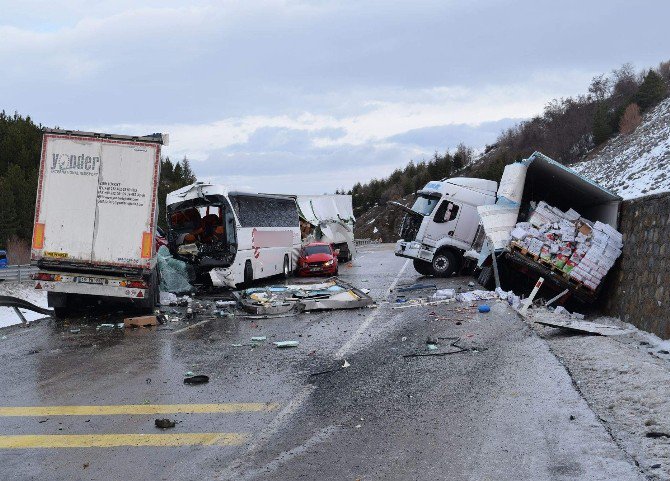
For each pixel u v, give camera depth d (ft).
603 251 53.93
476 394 25.93
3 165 275.80
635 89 302.66
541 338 38.11
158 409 25.04
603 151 239.50
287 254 91.91
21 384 29.76
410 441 20.59
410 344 37.76
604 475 17.08
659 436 19.65
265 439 21.17
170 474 18.16
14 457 19.86
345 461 18.97
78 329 46.70
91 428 22.71
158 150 50.70
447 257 88.02
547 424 21.63
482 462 18.51
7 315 73.05
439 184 89.61
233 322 49.52
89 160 50.75
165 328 46.93
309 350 36.88
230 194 72.79
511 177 62.75
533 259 56.49
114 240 50.52
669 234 39.68
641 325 43.50
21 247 205.05
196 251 70.49
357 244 241.35
